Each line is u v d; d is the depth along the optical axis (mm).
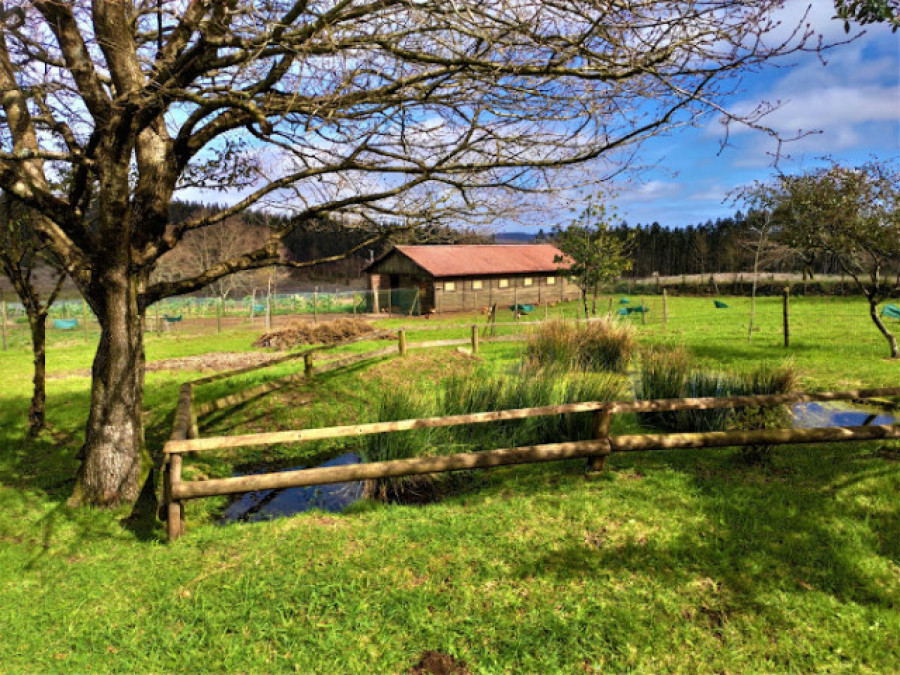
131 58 4176
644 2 3119
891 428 5219
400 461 4605
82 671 2857
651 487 4949
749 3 2963
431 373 10578
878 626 3121
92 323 25719
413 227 5059
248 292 43156
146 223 4801
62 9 3602
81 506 4766
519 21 3357
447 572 3672
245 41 3348
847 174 10578
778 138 3227
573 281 18219
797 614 3230
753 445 5434
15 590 3553
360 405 8453
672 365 7609
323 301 40969
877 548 3863
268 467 6383
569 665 2881
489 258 34344
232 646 3041
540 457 4945
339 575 3635
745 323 19609
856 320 18797
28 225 6438
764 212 12688
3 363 13609
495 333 19125
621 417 7254
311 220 5059
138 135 4441
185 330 25062
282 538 4199
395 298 33188
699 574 3611
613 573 3629
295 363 11727
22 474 5672
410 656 2965
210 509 5086
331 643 3051
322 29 3338
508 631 3117
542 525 4281
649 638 3041
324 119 3746
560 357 10164
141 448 5098
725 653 2939
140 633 3154
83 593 3527
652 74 3348
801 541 3969
